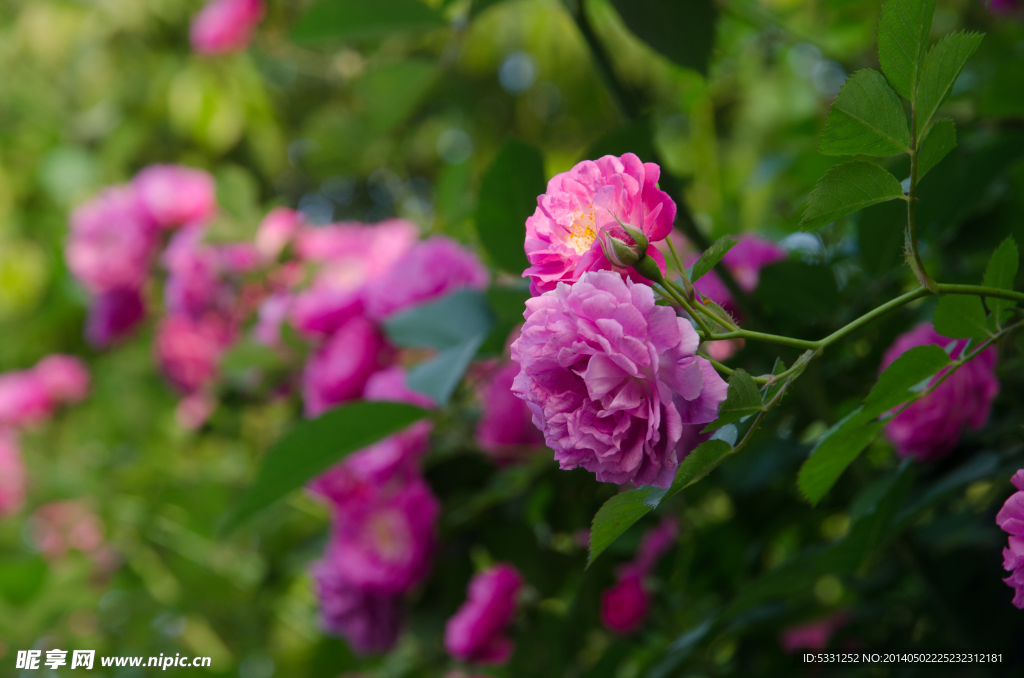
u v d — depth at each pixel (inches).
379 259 44.7
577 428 18.0
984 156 26.1
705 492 34.0
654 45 26.4
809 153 36.2
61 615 55.1
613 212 18.3
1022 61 29.5
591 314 17.7
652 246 18.5
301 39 30.6
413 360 38.0
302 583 53.4
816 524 34.4
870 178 18.2
